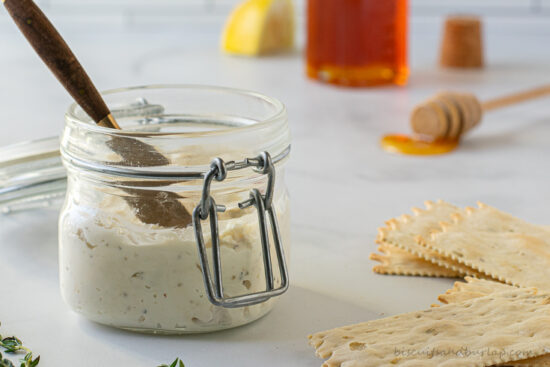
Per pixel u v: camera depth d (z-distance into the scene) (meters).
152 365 0.68
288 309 0.72
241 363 0.68
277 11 1.36
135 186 0.68
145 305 0.69
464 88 1.18
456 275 0.76
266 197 0.68
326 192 0.89
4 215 0.84
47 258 0.78
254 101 0.72
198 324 0.69
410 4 1.60
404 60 1.18
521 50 1.41
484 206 0.81
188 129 0.74
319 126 1.05
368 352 0.66
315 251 0.79
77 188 0.70
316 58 1.19
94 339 0.70
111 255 0.68
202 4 1.63
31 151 0.79
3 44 1.47
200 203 0.67
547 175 0.92
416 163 0.95
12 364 0.67
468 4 1.58
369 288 0.75
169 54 1.37
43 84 1.20
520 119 1.08
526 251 0.75
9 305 0.73
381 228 0.78
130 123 0.73
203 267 0.67
